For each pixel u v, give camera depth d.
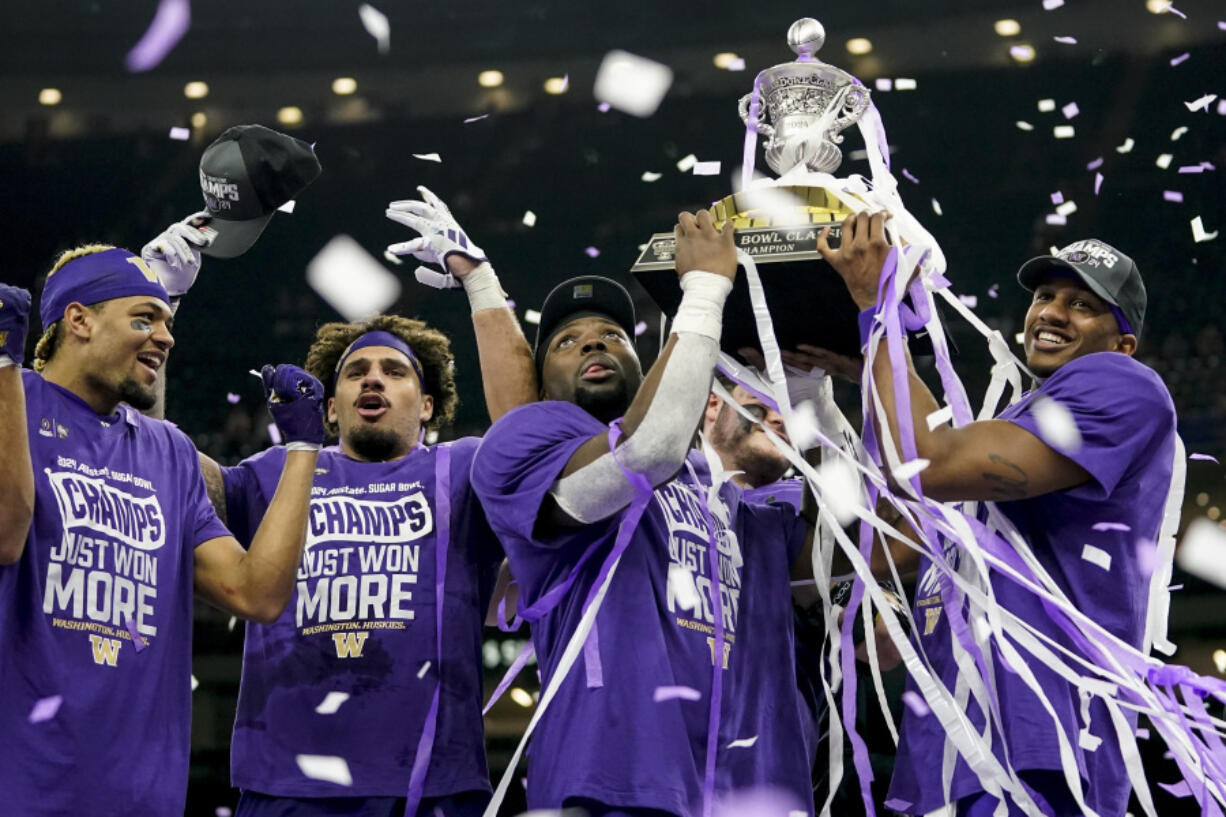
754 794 2.57
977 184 12.70
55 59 13.26
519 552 2.67
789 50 13.16
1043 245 12.34
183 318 12.62
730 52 13.25
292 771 2.86
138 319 2.69
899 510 2.64
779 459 3.41
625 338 2.86
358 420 3.18
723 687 2.63
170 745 2.56
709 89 13.28
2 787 2.33
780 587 2.85
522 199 13.23
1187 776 2.42
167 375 12.38
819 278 2.54
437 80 13.47
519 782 8.61
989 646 2.44
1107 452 2.46
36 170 13.20
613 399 2.78
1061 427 2.45
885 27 13.05
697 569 2.69
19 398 2.40
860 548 2.76
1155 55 12.54
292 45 13.45
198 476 2.82
